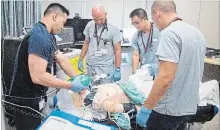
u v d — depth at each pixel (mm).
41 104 1697
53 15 1563
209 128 2734
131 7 4613
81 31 3748
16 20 3264
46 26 1555
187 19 4047
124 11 4602
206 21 4066
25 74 1567
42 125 1351
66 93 1695
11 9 3102
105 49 2730
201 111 1901
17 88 1630
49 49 1491
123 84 1876
